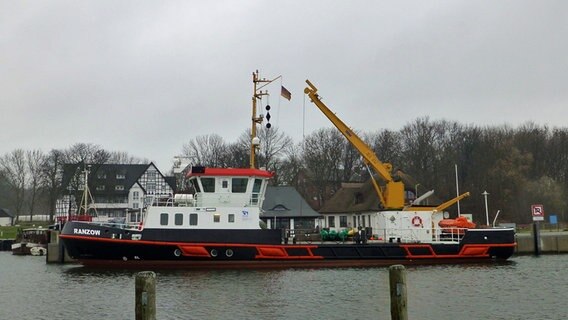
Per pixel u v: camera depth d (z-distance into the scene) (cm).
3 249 6112
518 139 8944
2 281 2884
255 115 3538
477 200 7669
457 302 2112
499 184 7569
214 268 3081
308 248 3173
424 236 3462
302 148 9075
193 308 1992
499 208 7431
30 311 2033
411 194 5825
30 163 10462
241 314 1897
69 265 3884
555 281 2647
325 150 9012
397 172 5981
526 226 6788
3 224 10481
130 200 10225
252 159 3456
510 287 2467
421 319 1823
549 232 5531
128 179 10394
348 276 2806
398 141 9475
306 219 6047
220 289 2398
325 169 8912
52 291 2484
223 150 9019
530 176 8144
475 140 9144
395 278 1209
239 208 3134
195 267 3073
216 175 3203
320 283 2569
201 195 3198
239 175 3219
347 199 6406
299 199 6178
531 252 4456
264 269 3066
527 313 1908
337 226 6400
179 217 3062
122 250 2998
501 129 9444
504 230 3391
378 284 2534
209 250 3053
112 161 11338
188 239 3041
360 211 5975
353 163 9019
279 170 8544
